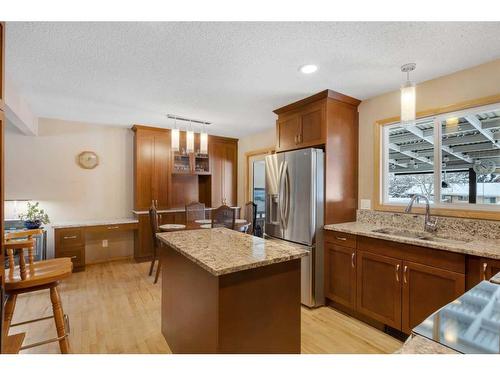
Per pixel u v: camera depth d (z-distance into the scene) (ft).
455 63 7.22
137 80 8.59
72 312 8.65
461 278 5.93
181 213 15.60
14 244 5.75
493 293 3.34
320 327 7.85
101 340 7.07
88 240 14.29
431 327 2.56
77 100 10.53
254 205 15.81
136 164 14.61
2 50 4.52
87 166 14.23
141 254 14.49
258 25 5.67
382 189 9.61
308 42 6.30
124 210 15.30
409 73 7.87
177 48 6.63
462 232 7.38
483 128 7.65
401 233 8.61
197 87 9.14
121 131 15.25
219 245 5.90
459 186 8.07
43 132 13.24
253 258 4.83
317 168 9.19
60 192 13.64
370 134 9.84
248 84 8.84
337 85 8.80
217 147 17.87
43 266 6.65
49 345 6.84
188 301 5.55
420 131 9.11
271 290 5.01
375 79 8.32
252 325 4.77
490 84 7.09
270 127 15.40
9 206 12.44
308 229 9.11
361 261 8.08
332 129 9.41
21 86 9.09
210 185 17.63
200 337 4.99
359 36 6.02
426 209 8.08
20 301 9.46
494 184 7.50
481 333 2.44
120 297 9.86
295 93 9.62
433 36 5.97
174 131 11.43
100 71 7.93
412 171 9.31
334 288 8.96
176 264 6.27
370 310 7.81
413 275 6.80
